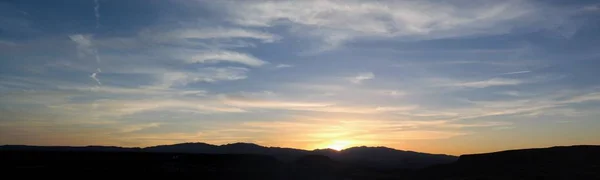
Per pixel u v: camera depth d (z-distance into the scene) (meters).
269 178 83.31
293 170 95.06
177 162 85.75
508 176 83.56
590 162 88.56
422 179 91.44
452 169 100.44
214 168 84.69
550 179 77.38
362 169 106.88
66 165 71.31
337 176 93.25
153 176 70.31
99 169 69.81
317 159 113.12
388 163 176.38
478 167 98.62
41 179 59.75
